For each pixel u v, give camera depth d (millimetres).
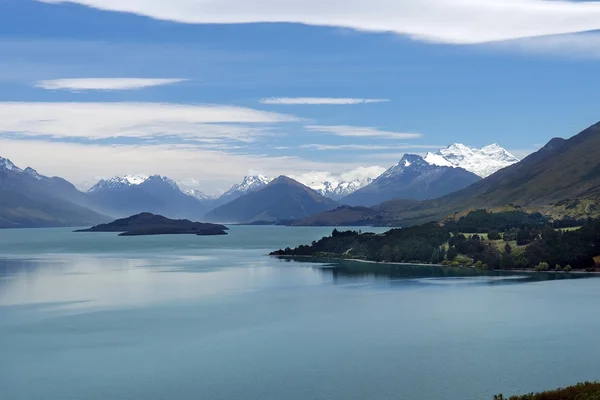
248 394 123125
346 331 171875
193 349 154500
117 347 157125
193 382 130000
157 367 140000
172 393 124000
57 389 126688
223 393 123812
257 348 154875
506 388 125188
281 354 149250
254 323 184125
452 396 121438
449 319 186625
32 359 147125
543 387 125562
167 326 181000
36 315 199625
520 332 168625
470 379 130375
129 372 136625
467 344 156500
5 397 122688
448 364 140250
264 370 137125
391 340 161375
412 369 137000
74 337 167875
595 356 145250
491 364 139875
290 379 131250
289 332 171625
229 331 173625
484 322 181625
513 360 142625
